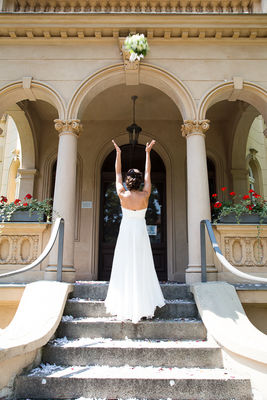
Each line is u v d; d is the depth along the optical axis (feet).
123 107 25.12
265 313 14.03
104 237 25.95
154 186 27.04
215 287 12.80
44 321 10.46
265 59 18.25
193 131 17.01
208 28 17.93
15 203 16.76
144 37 16.55
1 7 19.51
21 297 13.25
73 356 9.74
